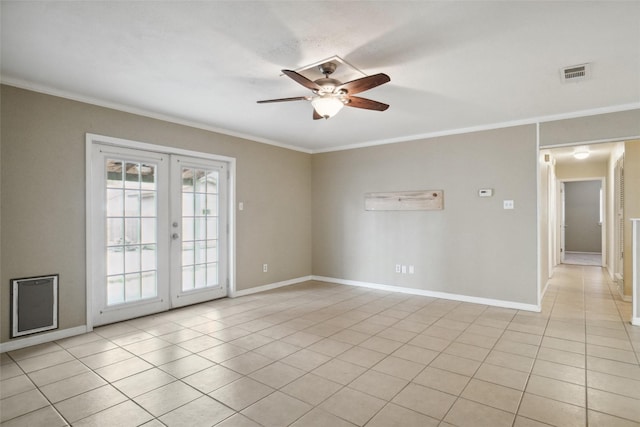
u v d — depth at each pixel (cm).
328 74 284
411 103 377
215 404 226
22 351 309
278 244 578
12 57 269
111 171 386
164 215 432
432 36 236
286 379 259
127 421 208
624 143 493
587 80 312
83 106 356
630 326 375
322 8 204
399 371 272
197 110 402
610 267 675
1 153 307
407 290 532
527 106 387
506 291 453
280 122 454
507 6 202
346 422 207
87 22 219
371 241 568
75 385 250
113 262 388
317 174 634
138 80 314
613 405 223
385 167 552
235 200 509
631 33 231
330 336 347
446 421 208
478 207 472
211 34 234
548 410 218
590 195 1050
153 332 359
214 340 336
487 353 305
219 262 497
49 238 335
